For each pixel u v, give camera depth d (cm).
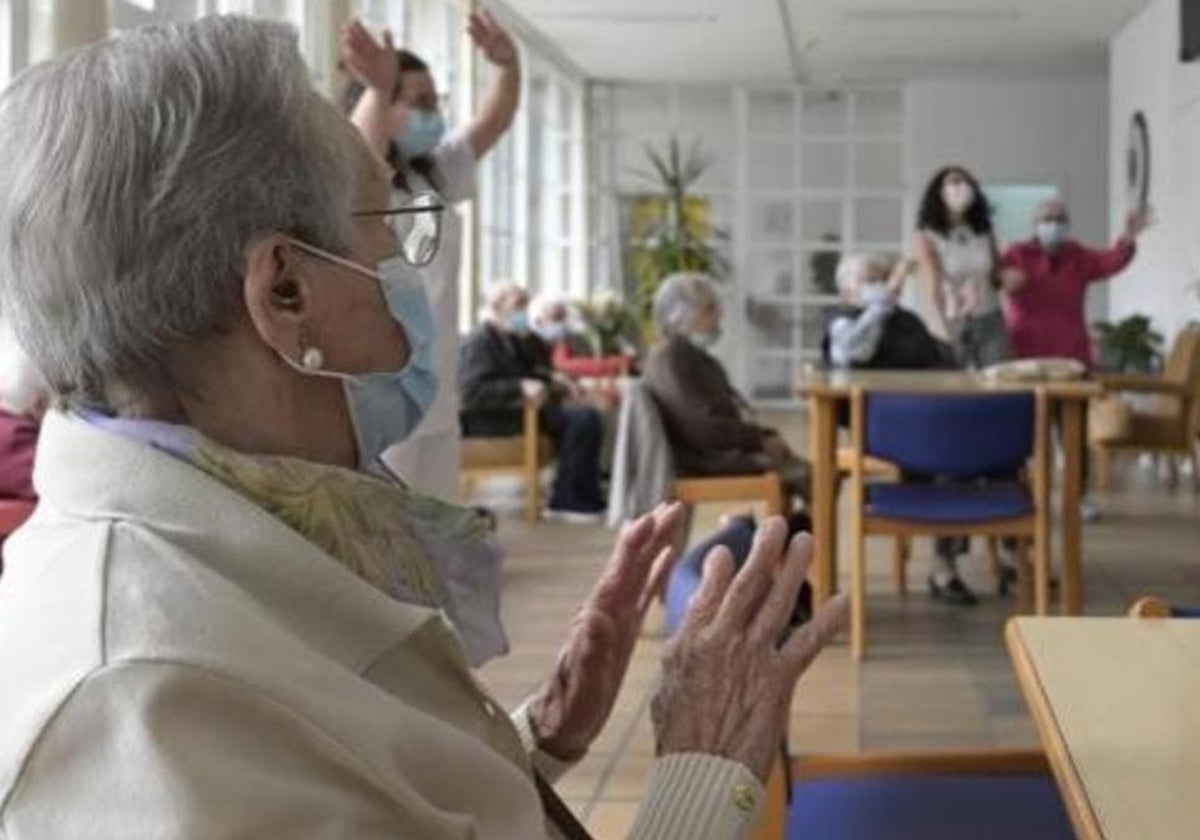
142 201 91
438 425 343
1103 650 169
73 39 319
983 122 1449
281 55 97
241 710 82
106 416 96
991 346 676
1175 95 983
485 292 913
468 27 375
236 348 97
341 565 94
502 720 102
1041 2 1088
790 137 1487
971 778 203
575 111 1420
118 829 79
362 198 103
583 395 824
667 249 1424
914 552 648
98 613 84
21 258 94
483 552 113
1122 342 973
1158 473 928
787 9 1119
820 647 119
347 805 84
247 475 94
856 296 629
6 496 267
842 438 508
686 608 136
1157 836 111
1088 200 1439
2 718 83
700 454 510
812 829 187
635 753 355
